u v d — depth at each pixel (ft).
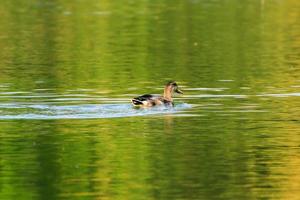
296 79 163.43
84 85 158.51
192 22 254.06
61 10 283.38
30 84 159.12
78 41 220.02
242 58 190.90
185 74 170.40
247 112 134.82
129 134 121.29
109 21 257.55
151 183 100.12
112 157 110.11
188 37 225.15
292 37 224.33
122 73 172.65
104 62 187.01
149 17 265.54
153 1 304.71
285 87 155.33
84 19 262.06
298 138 118.62
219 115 133.08
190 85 157.99
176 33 232.73
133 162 108.06
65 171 104.32
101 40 221.25
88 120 129.18
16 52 202.39
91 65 183.11
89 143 116.57
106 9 285.43
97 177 102.37
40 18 264.93
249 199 94.68
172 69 176.96
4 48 208.95
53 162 108.17
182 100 144.15
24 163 107.86
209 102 142.61
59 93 149.48
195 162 107.86
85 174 103.45
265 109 136.98
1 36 229.25
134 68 179.01
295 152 111.86
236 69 176.14
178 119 130.11
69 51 203.51
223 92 151.12
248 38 222.89
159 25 248.52
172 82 141.59
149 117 131.44
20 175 103.30
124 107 137.69
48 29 241.76
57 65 183.42
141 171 104.47
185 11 279.28
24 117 130.72
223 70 175.11
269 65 180.86
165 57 193.47
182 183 99.91
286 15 268.62
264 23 251.80
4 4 297.74
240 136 120.06
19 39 223.51
